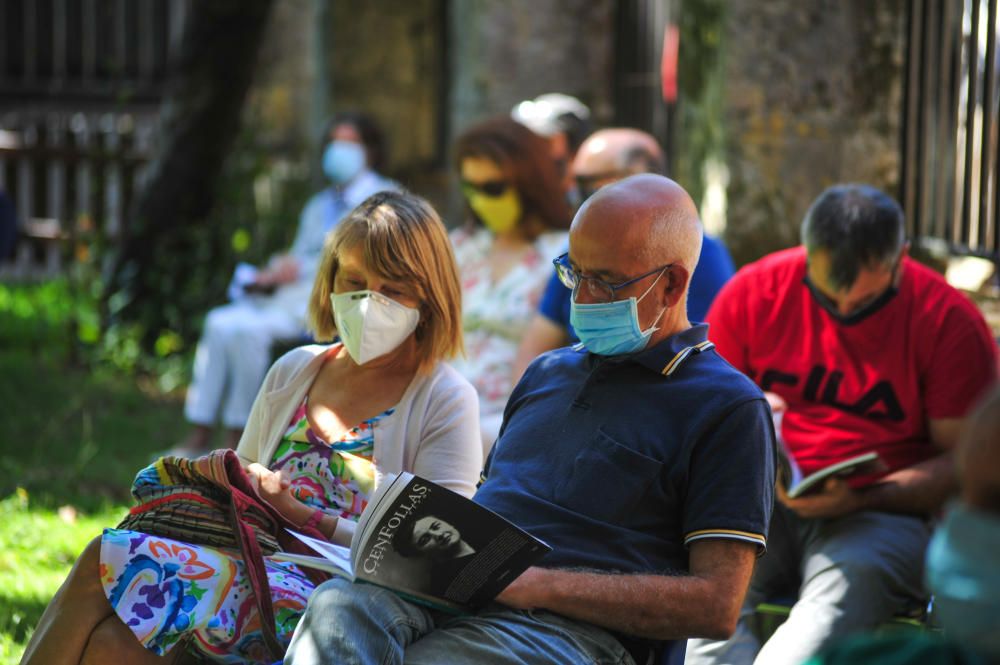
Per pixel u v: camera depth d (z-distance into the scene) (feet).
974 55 41.70
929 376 33.96
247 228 88.38
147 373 82.43
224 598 26.32
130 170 95.86
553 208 47.09
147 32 115.96
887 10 49.42
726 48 52.19
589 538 25.27
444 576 23.72
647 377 26.09
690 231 26.21
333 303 29.32
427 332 29.66
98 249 91.20
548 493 25.99
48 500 51.67
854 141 50.06
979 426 14.82
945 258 43.93
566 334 43.34
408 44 119.34
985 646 14.53
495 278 47.21
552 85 92.32
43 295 94.79
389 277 28.86
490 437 41.93
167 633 25.68
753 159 51.85
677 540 25.44
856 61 49.88
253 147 90.63
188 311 84.74
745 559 24.38
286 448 29.43
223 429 68.85
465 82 94.79
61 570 43.57
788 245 51.49
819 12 50.47
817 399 35.32
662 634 24.25
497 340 46.21
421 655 24.00
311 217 68.08
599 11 91.97
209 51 83.82
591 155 44.34
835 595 31.32
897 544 32.17
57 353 83.51
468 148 46.39
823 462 34.83
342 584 24.73
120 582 25.73
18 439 62.54
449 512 23.21
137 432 66.59
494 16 91.45
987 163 41.32
